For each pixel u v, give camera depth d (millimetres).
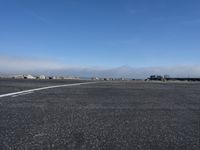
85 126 6621
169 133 6219
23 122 6855
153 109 9398
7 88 16484
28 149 4996
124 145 5324
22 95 12547
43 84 23188
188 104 11023
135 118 7715
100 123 6977
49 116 7645
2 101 10273
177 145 5398
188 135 6098
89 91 16000
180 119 7785
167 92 16875
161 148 5227
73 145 5250
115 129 6430
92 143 5391
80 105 9883
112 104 10367
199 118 8016
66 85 22234
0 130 6094
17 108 8789
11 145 5176
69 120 7207
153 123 7160
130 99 12117
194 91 18438
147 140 5652
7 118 7227
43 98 11617
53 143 5328
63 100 11148
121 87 21266
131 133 6125
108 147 5195
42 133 5949
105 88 19203
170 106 10281
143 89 19172
